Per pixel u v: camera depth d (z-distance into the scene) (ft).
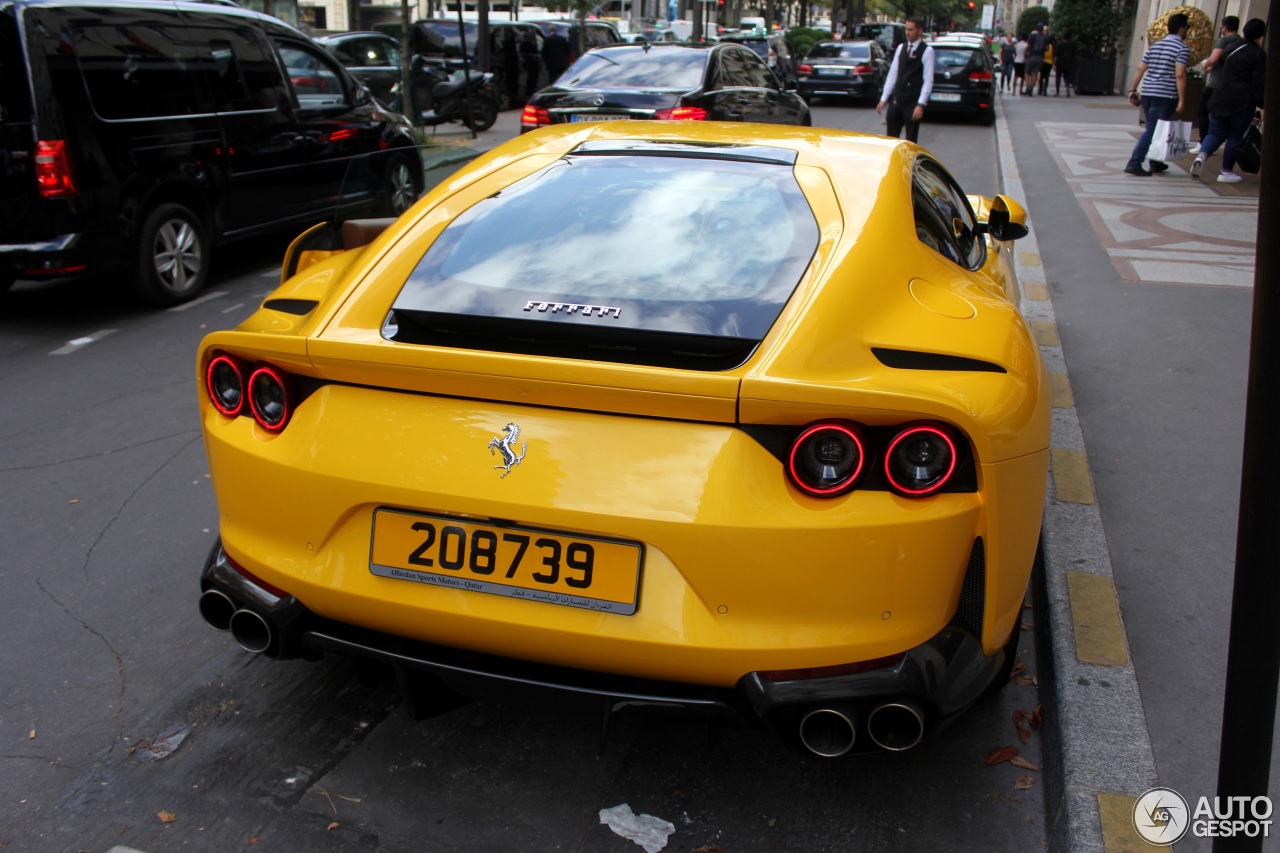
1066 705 9.16
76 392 18.51
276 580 8.08
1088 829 7.80
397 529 7.63
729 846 8.10
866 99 80.33
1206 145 40.93
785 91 41.78
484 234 9.13
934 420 6.97
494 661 7.74
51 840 8.06
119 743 9.25
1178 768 8.52
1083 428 16.10
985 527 7.34
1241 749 5.93
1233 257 27.53
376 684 8.80
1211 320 21.84
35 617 11.32
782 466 7.06
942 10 281.54
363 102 30.50
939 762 9.09
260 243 31.71
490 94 57.93
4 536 13.14
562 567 7.28
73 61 21.52
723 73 35.91
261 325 8.83
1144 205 35.24
